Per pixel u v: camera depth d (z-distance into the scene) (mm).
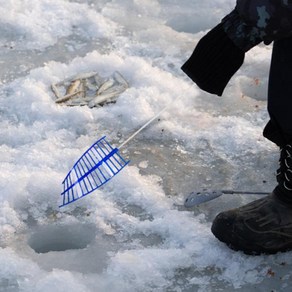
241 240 2516
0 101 3416
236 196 2832
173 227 2652
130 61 3635
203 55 2305
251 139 3139
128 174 2896
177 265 2494
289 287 2430
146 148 3115
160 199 2812
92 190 2631
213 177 2953
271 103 2441
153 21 4102
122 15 4137
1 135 3182
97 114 3293
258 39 2258
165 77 3551
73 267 2516
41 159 2994
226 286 2436
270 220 2521
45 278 2424
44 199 2812
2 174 2883
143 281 2438
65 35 3932
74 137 3178
